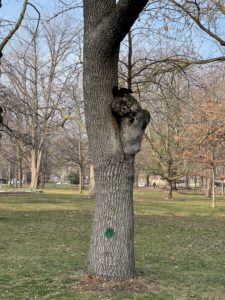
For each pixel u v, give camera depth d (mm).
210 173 46594
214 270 11438
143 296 8445
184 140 38219
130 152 9016
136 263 11891
